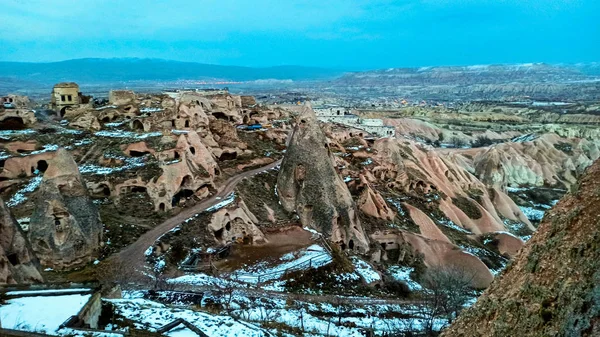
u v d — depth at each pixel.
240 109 87.38
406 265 48.41
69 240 34.00
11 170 50.84
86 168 51.50
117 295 24.86
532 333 12.09
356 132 93.88
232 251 39.84
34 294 20.27
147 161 51.28
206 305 28.14
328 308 32.00
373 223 52.28
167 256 36.69
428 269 46.22
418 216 58.00
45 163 53.31
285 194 48.62
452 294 33.72
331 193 46.47
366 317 31.22
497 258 55.28
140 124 65.31
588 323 11.05
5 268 23.19
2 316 17.95
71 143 58.75
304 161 47.38
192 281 32.78
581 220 12.69
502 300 13.61
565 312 11.55
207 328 20.77
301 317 28.06
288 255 39.50
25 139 56.66
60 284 21.20
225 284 33.22
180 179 45.78
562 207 13.78
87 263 34.72
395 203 60.28
